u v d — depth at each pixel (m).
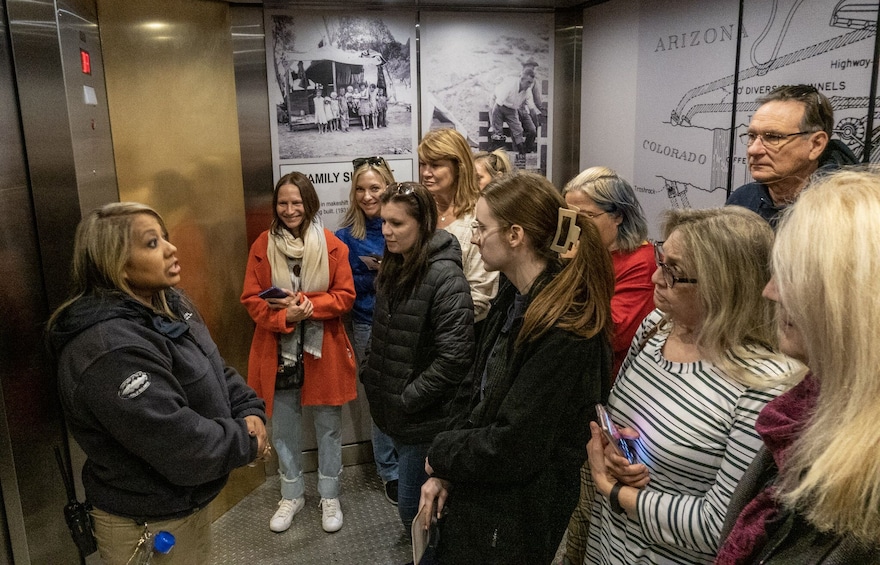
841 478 0.66
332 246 2.89
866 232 0.68
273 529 2.87
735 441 1.12
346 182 3.29
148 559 1.69
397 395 2.21
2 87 1.73
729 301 1.18
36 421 1.85
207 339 1.91
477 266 2.53
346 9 3.09
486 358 1.64
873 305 0.66
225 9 2.89
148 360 1.55
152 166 2.62
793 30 2.17
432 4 3.18
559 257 1.42
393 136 3.30
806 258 0.72
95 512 1.71
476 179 2.70
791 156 1.88
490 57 3.35
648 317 1.49
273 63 3.06
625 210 2.04
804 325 0.74
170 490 1.67
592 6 3.31
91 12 2.29
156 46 2.59
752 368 1.16
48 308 1.92
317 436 2.96
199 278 2.90
